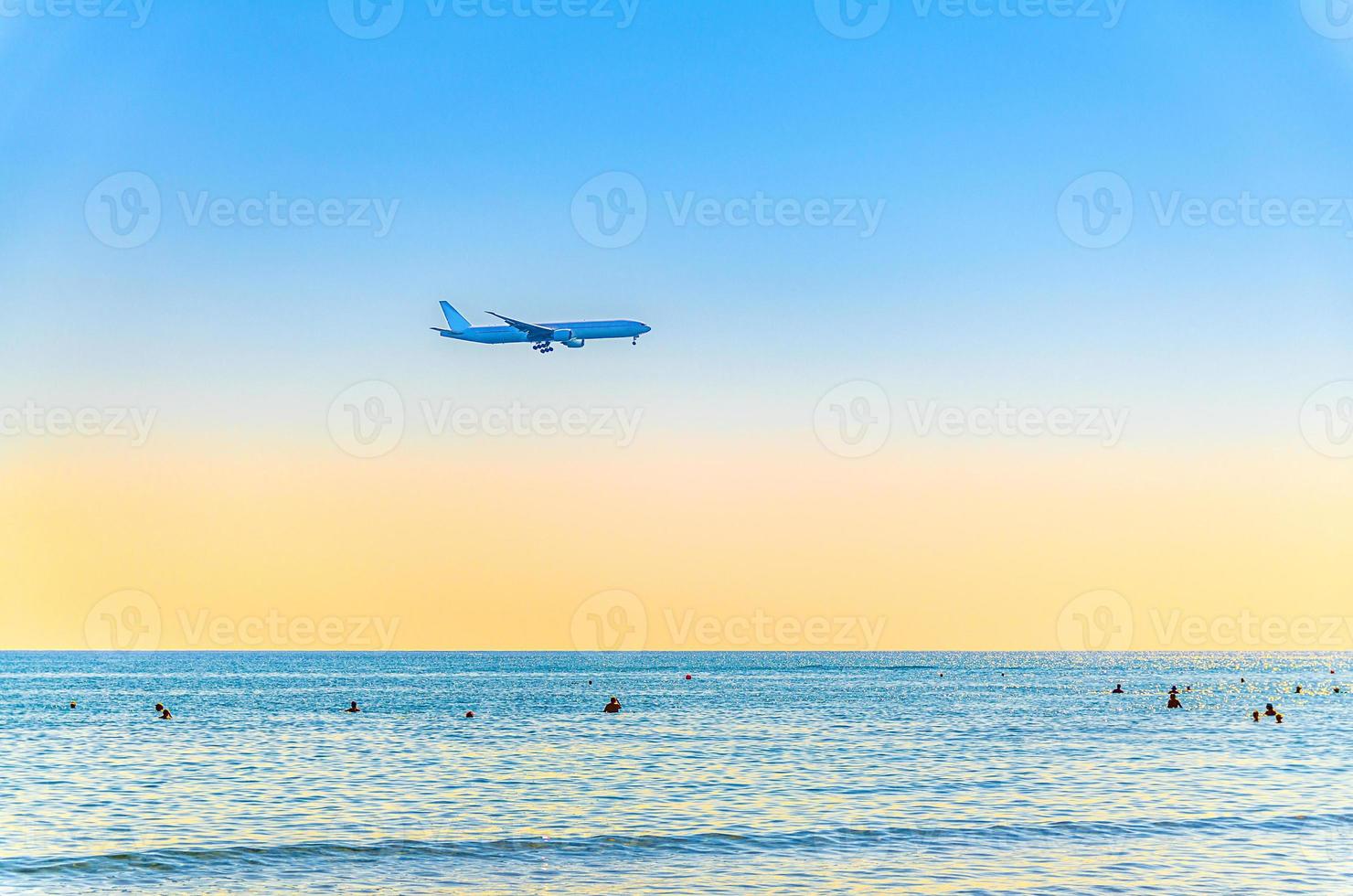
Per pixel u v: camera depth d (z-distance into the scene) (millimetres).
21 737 86312
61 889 38781
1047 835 46000
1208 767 66312
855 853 43000
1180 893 37406
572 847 44281
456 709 120625
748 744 79562
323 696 150875
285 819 49781
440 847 44438
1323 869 40312
